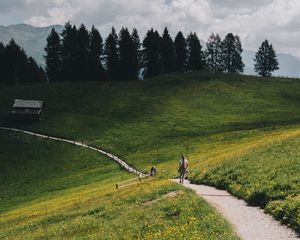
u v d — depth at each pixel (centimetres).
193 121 11994
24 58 18325
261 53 19100
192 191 3300
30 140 11562
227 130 10681
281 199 2627
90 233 2853
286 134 5759
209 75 16625
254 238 2033
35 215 4884
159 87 15425
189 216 2448
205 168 4772
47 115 13388
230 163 4253
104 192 5409
